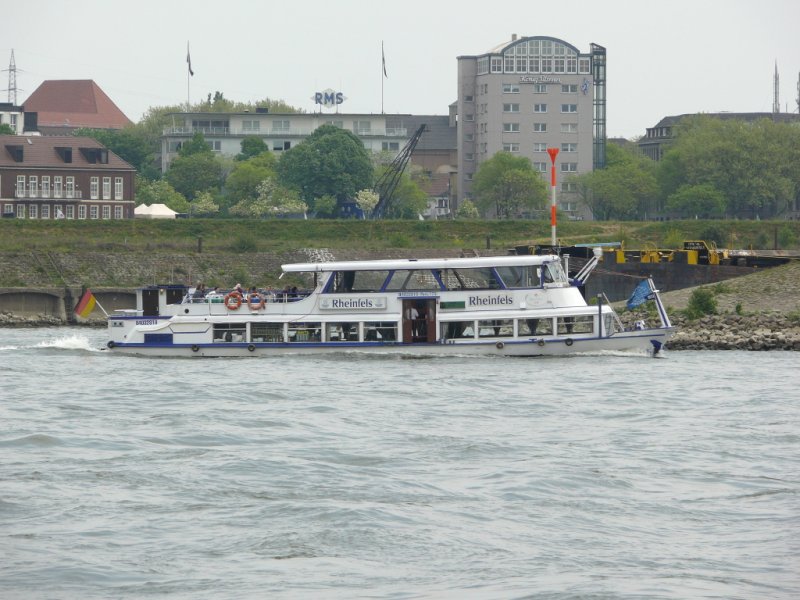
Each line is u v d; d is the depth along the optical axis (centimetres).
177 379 16138
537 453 11188
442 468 10562
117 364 17862
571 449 11369
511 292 18225
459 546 8325
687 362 18375
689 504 9381
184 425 12531
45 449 11219
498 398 14500
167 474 10206
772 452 11244
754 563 7981
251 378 16212
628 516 9075
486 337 18225
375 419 13000
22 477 10038
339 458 10962
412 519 8912
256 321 18525
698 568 7875
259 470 10406
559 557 8112
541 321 18238
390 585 7531
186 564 7919
